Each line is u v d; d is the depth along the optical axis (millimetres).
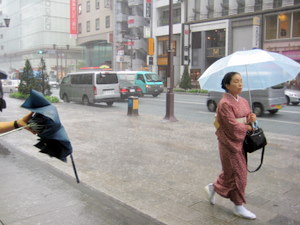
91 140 7980
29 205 3842
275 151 6914
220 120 3502
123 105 17828
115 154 6637
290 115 13336
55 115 2002
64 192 4281
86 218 3547
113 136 8492
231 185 3605
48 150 2203
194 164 5902
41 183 4594
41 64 19625
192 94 28359
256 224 3520
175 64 38781
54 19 74688
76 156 6445
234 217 3676
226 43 32250
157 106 17281
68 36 76688
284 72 4008
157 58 40562
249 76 4160
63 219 3508
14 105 15961
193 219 3607
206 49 34875
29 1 79125
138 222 3492
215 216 3697
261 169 5598
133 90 19922
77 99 17625
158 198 4242
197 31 35375
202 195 4371
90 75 16516
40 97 1997
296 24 26969
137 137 8367
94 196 4184
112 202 4023
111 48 52969
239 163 3506
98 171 5441
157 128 9742
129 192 4453
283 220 3637
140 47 44656
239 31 31406
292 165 5852
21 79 19938
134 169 5598
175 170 5539
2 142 7434
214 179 5059
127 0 48406
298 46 26844
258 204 4094
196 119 12242
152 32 40719
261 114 12883
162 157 6406
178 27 37281
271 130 9867
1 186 4438
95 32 55406
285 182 4934
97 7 54250
